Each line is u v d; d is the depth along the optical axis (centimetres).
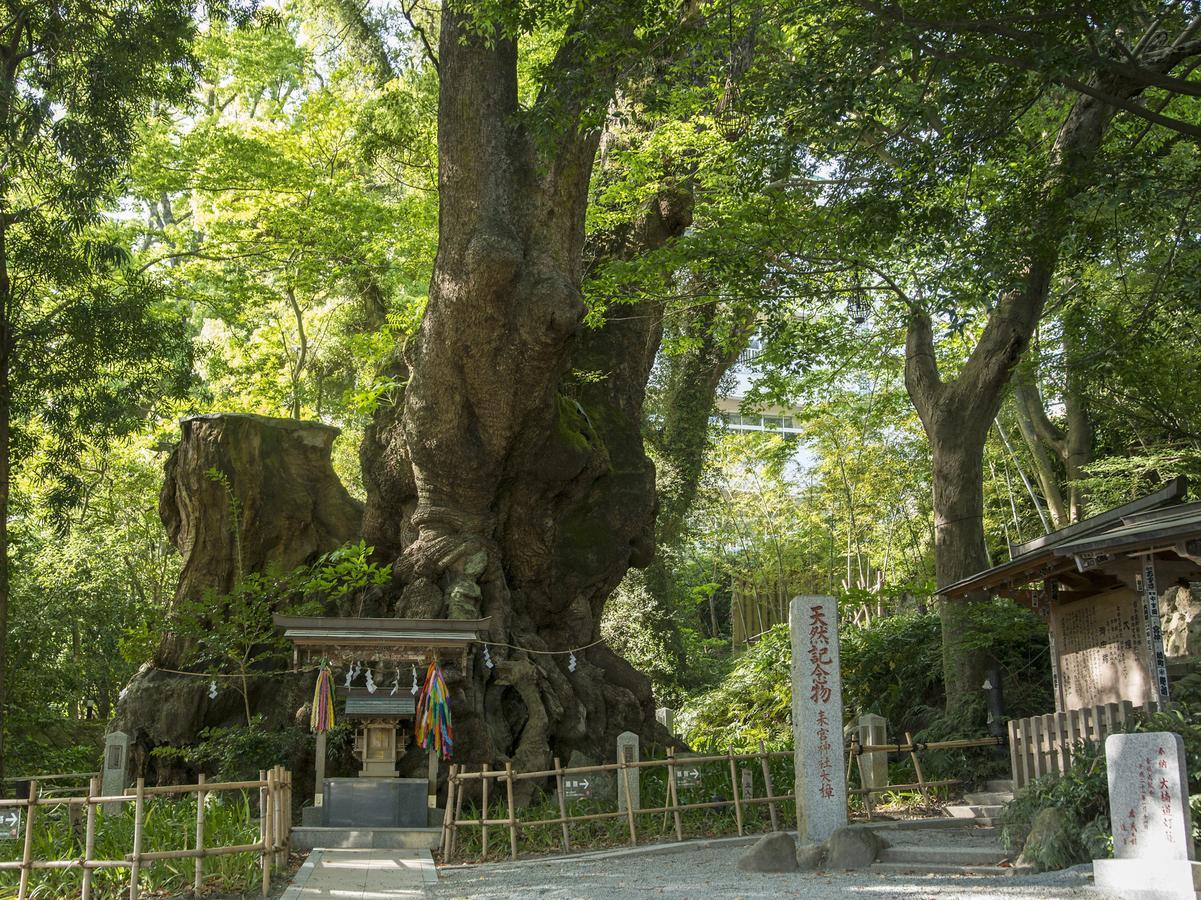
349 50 2044
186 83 1653
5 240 1553
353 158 2058
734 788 1212
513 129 1405
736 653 3134
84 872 804
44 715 2077
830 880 856
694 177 1747
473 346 1388
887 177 1284
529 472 1538
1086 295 1589
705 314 1980
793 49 1608
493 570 1501
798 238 1501
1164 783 744
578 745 1487
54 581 2202
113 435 1731
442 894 872
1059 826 857
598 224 1767
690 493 2500
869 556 3219
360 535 1619
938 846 970
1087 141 1456
